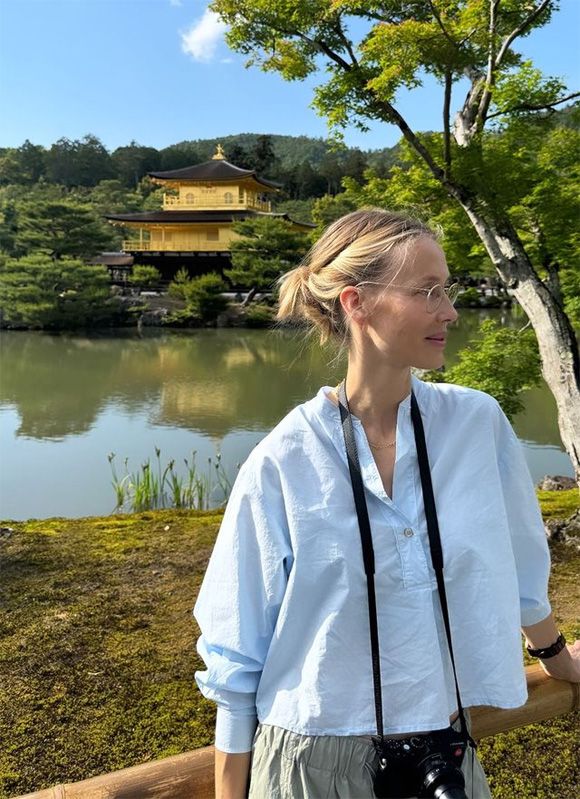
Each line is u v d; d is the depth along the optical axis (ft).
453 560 3.18
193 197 141.28
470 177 15.88
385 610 3.16
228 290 128.06
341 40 15.75
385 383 3.28
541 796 7.32
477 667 3.27
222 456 32.73
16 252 141.18
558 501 18.44
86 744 8.28
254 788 3.32
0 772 7.80
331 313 3.43
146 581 13.14
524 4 15.24
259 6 15.24
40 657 10.23
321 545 3.16
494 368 18.08
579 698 4.33
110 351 78.23
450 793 3.00
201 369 63.98
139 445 34.94
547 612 3.77
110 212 202.59
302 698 3.20
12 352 75.82
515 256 15.98
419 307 3.15
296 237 109.29
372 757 3.17
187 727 8.59
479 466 3.30
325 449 3.26
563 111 16.83
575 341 15.33
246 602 3.31
